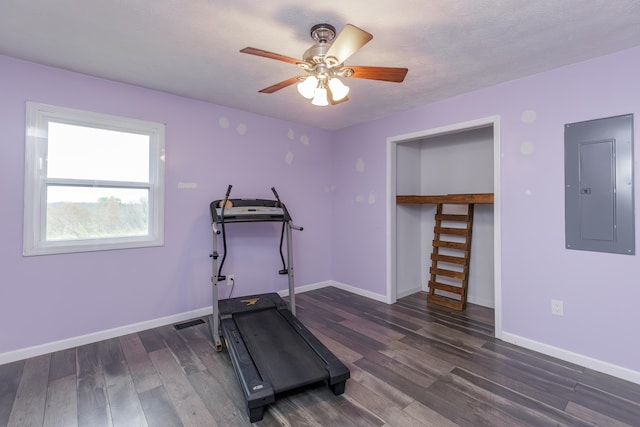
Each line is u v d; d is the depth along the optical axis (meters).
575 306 2.45
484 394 2.07
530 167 2.67
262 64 2.51
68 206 2.75
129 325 3.00
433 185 4.39
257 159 3.86
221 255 3.61
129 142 3.02
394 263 3.97
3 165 2.42
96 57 2.40
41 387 2.13
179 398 2.03
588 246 2.38
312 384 2.15
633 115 2.18
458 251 4.16
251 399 1.79
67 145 2.72
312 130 4.42
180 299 3.30
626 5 1.74
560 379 2.23
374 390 2.12
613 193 2.27
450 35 2.06
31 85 2.51
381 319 3.38
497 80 2.78
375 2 1.72
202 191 3.43
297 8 1.78
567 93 2.47
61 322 2.66
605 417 1.85
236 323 2.78
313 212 4.46
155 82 2.89
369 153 4.13
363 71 1.89
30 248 2.52
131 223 3.06
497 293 2.88
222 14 1.84
